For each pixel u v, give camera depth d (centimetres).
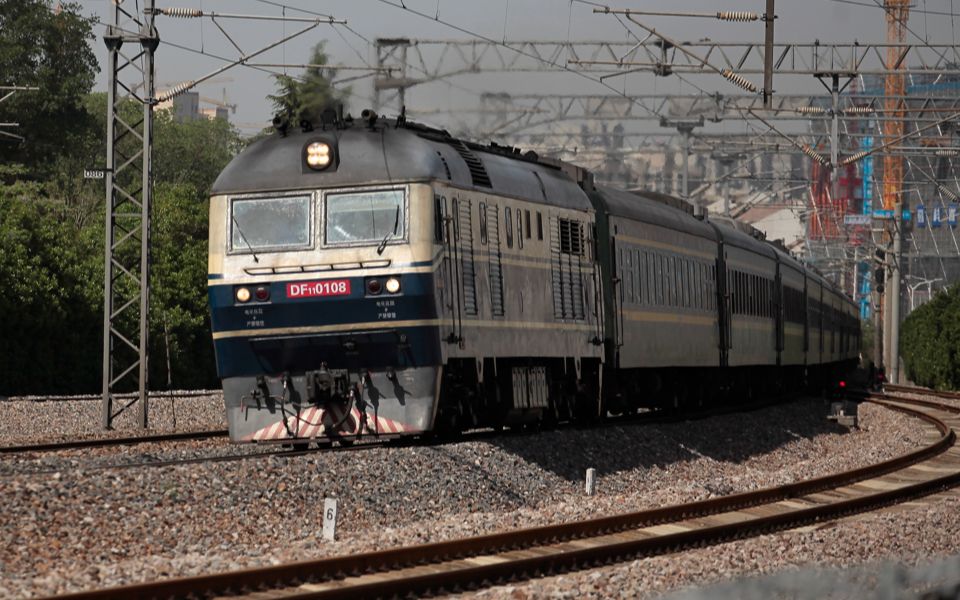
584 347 9775
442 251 7519
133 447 8969
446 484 7031
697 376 13525
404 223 7350
